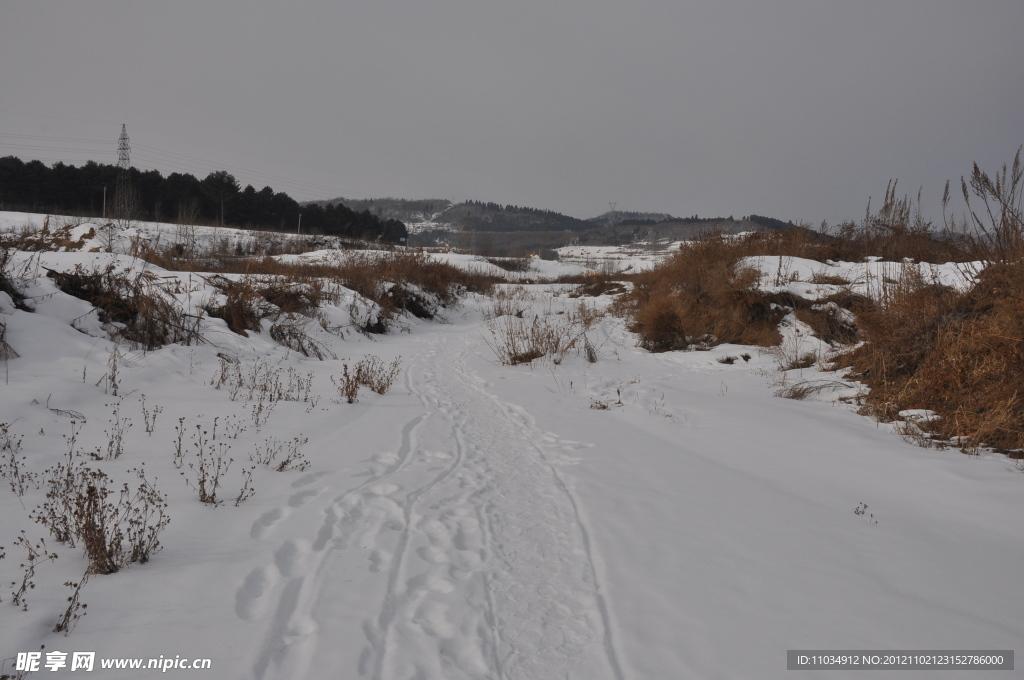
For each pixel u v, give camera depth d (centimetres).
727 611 349
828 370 1132
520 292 3191
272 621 319
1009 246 936
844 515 500
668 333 1577
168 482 514
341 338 1564
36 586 334
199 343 1102
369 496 528
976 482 566
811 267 1606
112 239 2398
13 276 1010
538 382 1151
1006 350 782
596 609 355
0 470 501
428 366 1310
